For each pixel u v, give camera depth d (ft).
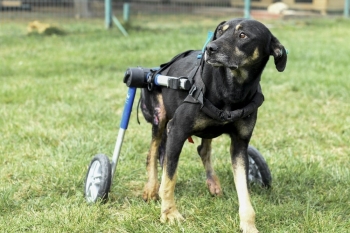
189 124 13.48
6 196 15.42
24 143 20.38
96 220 14.12
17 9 60.85
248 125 13.73
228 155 19.56
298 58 38.78
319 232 13.55
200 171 17.76
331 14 76.33
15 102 25.80
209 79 13.21
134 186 16.92
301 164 18.16
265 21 66.74
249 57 13.06
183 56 15.39
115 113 24.45
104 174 14.80
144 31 52.75
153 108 15.66
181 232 13.42
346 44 47.09
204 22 63.98
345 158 19.54
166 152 13.89
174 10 65.57
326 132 22.30
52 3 61.36
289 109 25.40
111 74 32.32
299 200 15.62
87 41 45.50
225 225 13.65
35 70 33.04
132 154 19.25
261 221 14.14
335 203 15.38
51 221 14.01
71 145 19.88
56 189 16.46
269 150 20.43
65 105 25.02
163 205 14.11
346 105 26.17
